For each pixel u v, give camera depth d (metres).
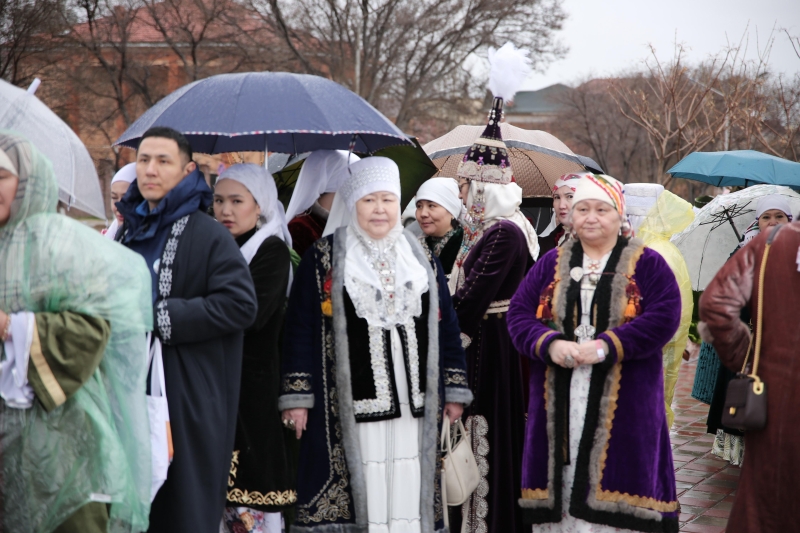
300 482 4.42
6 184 3.47
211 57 32.50
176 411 3.96
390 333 4.43
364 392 4.37
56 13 25.98
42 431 3.46
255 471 4.33
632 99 28.53
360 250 4.52
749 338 4.25
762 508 3.96
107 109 32.16
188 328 3.92
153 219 4.08
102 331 3.53
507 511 5.09
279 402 4.42
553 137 8.25
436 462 4.47
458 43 33.59
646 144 37.31
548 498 4.45
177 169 4.10
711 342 4.30
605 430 4.35
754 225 7.88
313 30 32.91
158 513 3.95
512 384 5.26
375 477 4.37
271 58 33.06
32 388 3.44
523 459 4.60
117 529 3.64
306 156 5.92
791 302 3.98
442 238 5.65
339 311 4.39
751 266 4.15
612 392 4.38
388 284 4.48
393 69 34.16
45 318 3.45
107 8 29.03
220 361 4.08
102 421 3.57
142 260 3.82
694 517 6.26
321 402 4.43
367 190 4.48
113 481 3.55
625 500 4.29
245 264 4.12
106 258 3.64
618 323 4.41
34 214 3.56
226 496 4.24
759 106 16.92
